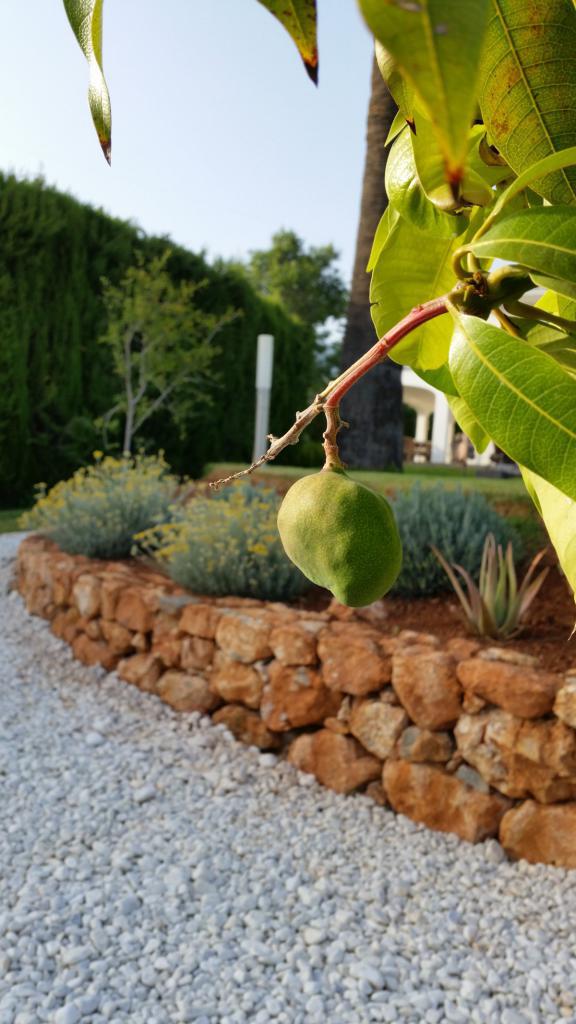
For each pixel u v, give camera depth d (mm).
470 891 2949
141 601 4629
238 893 2938
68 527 6133
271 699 3885
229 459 13195
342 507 769
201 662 4250
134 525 6207
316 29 541
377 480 6656
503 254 605
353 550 764
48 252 10203
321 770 3680
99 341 10773
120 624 4793
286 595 4812
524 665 3301
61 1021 2260
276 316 14102
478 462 16391
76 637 5270
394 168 891
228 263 13047
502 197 631
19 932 2660
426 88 347
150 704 4438
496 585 3951
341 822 3400
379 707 3498
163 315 11180
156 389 11969
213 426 12797
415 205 879
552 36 673
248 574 4730
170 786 3682
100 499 6312
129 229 11461
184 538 4902
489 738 3186
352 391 9102
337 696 3662
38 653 5281
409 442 21406
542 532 5090
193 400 12031
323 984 2471
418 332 1027
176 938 2674
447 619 4176
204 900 2865
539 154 720
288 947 2648
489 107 711
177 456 12344
